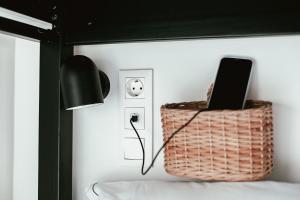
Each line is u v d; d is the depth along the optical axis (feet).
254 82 2.26
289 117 2.21
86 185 2.61
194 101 2.32
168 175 2.42
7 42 2.77
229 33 2.08
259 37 2.19
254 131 1.92
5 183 2.78
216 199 1.92
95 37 2.32
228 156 1.95
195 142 2.01
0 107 2.75
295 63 2.20
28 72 2.74
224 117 1.93
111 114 2.56
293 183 1.98
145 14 2.23
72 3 2.36
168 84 2.44
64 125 2.46
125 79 2.48
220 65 2.14
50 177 2.41
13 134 2.80
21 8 1.98
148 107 2.44
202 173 2.01
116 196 2.10
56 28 2.36
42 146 2.43
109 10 2.29
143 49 2.49
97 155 2.59
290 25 1.98
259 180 2.06
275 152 2.23
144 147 2.45
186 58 2.41
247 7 2.05
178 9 2.17
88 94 2.12
